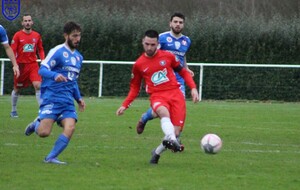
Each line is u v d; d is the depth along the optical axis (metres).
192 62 63.47
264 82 61.81
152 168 22.91
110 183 19.95
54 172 21.53
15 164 22.95
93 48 63.38
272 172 22.80
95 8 66.19
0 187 19.05
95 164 23.41
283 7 90.56
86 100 56.03
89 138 31.06
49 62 23.05
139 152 26.92
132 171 22.16
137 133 31.97
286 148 29.55
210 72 61.56
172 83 24.34
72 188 19.17
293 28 63.62
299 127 38.75
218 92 61.56
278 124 40.22
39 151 26.30
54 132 33.00
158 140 31.06
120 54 63.41
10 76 60.56
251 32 63.28
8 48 31.61
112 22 63.47
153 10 90.88
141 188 19.33
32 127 25.02
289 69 61.72
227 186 20.05
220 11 87.94
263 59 63.31
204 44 63.22
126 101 24.44
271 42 63.38
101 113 44.03
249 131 36.03
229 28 63.38
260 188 19.89
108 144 29.12
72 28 23.20
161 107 23.59
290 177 21.89
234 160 25.36
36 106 48.09
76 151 26.66
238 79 61.66
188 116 43.72
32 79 39.38
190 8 92.44
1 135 31.20
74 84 23.59
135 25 63.59
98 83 61.72
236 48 63.31
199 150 28.03
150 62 24.22
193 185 20.02
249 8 90.88
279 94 61.84
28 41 39.28
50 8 84.25
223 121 41.09
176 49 31.36
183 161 24.78
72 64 23.38
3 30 31.20
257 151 28.22
